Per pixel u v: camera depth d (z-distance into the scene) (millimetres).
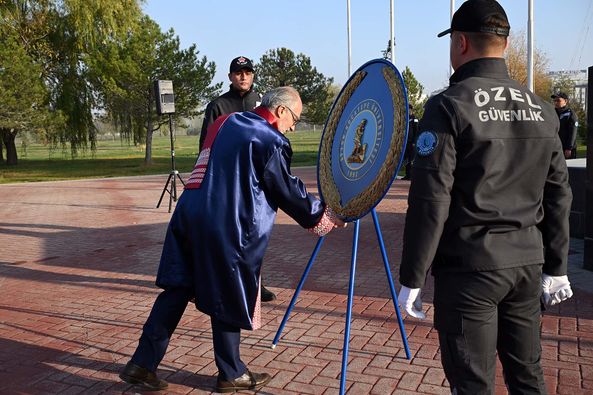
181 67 27906
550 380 3285
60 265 6707
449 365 2121
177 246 3121
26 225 10055
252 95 4789
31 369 3654
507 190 2047
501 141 2000
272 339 4051
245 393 3244
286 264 6363
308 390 3268
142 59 26906
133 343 4086
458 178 2031
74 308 4949
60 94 25453
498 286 2037
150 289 5516
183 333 4238
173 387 3352
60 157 39844
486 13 2100
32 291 5555
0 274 6332
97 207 12406
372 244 7359
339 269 6070
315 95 40031
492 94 2051
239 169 2996
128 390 3348
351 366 3574
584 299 4742
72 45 25141
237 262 2986
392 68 2791
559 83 46281
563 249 2213
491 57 2125
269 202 3082
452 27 2191
